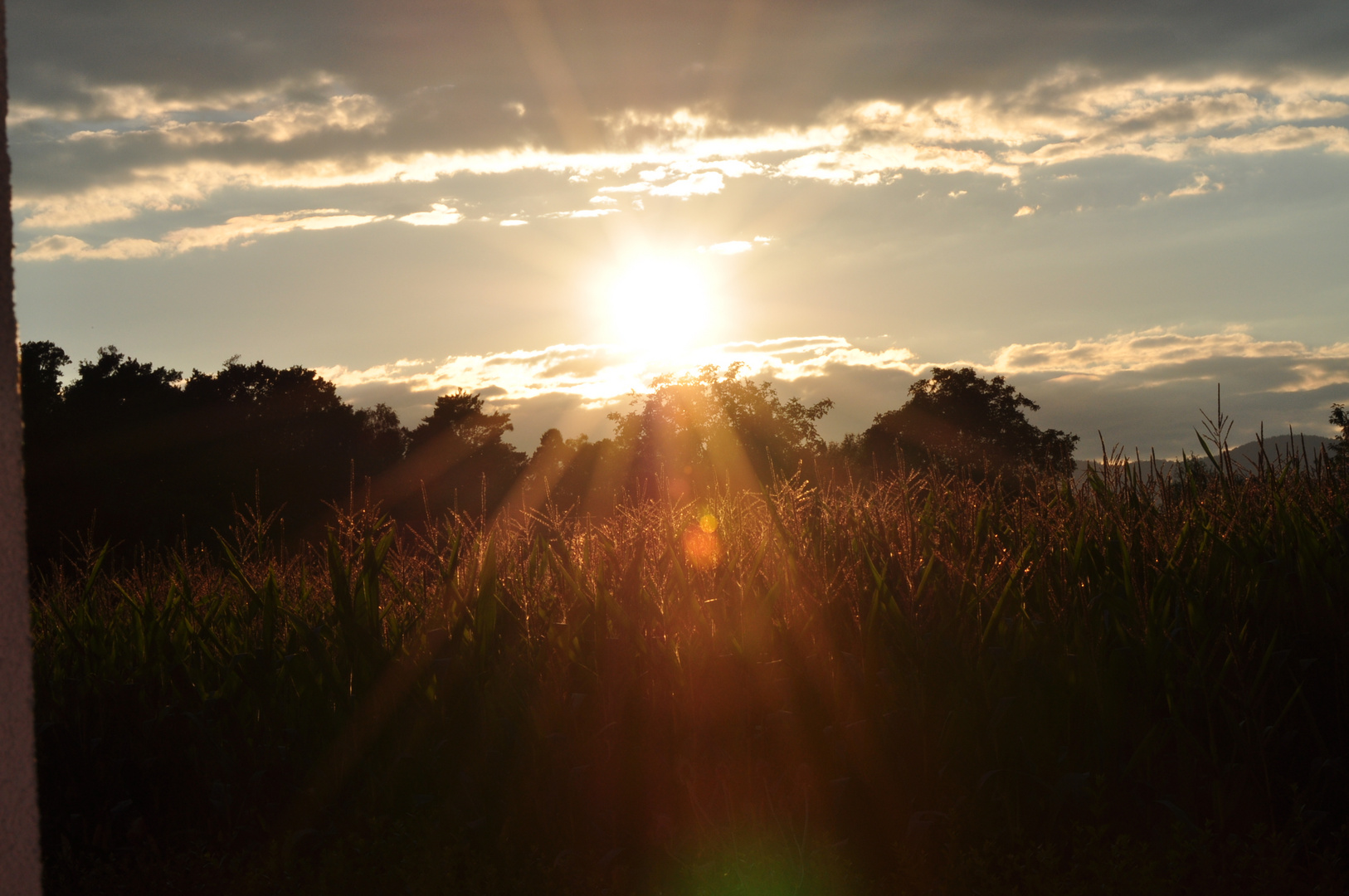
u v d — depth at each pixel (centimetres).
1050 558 437
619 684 408
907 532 477
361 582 457
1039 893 300
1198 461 522
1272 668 385
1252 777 343
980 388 4834
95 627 552
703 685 400
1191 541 445
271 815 425
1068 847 349
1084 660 369
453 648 429
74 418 3972
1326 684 390
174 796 447
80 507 3186
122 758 461
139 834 422
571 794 378
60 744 466
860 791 367
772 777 379
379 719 414
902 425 4603
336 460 5359
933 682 382
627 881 351
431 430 7169
